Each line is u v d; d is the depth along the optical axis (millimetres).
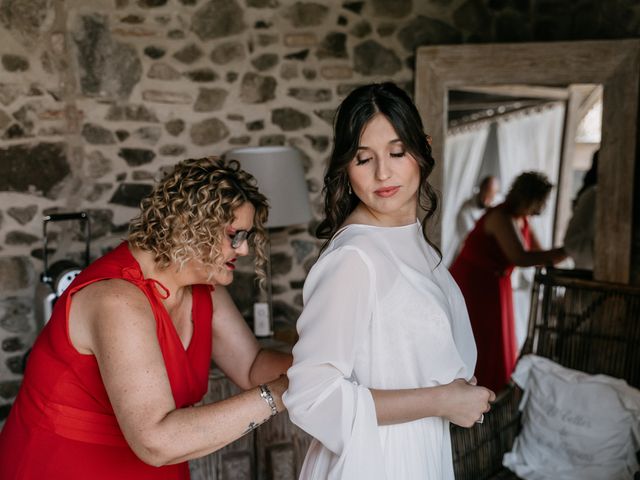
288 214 2889
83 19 3129
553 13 3406
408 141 1165
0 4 3020
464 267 3781
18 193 3133
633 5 3178
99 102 3199
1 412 3184
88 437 1361
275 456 2533
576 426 2258
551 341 2586
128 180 3270
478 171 5855
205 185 1317
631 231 3170
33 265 3182
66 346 1330
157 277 1410
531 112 5672
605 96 3129
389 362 1214
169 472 1499
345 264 1169
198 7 3240
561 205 5309
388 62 3391
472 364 1368
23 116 3104
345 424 1135
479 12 3393
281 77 3348
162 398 1248
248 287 3400
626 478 2182
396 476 1233
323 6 3330
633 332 2385
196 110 3301
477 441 2242
